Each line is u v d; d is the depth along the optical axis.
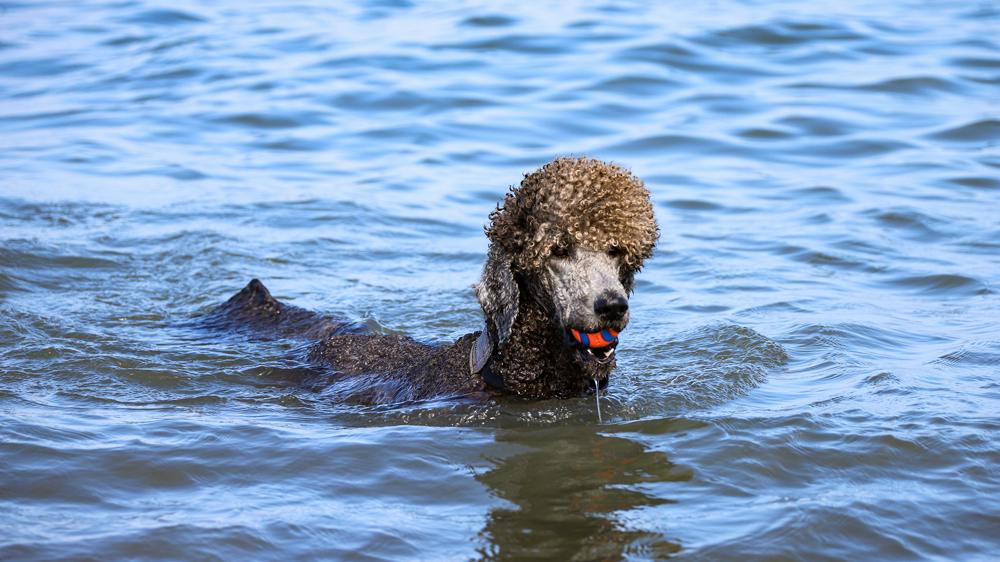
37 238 37.09
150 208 41.59
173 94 58.62
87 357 26.34
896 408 22.19
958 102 54.38
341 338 26.62
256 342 28.06
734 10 73.69
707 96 56.22
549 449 20.31
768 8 74.31
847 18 70.69
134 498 18.28
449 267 35.72
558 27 69.00
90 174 46.09
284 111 54.97
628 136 50.53
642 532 17.06
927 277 32.97
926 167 45.50
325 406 23.39
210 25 74.38
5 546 16.36
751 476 19.08
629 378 24.70
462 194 43.78
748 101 55.38
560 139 50.44
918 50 63.25
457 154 48.72
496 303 20.92
